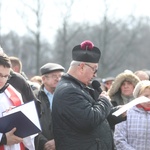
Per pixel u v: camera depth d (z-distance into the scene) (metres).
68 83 7.78
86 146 7.62
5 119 6.64
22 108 6.79
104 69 49.22
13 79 7.62
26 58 66.69
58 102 7.68
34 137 7.56
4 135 6.73
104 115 7.70
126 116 8.97
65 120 7.64
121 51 55.50
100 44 49.16
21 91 7.67
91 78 7.99
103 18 48.66
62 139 7.71
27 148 7.18
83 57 7.86
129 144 8.84
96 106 7.72
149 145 8.73
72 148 7.62
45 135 9.24
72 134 7.64
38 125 6.82
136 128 8.79
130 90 10.45
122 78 10.45
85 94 7.79
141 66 70.69
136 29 56.56
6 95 7.06
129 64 66.81
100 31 49.34
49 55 62.03
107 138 7.88
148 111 8.88
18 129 6.78
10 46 60.59
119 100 10.60
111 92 10.57
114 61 54.06
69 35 49.62
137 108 8.92
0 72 6.83
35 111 6.86
